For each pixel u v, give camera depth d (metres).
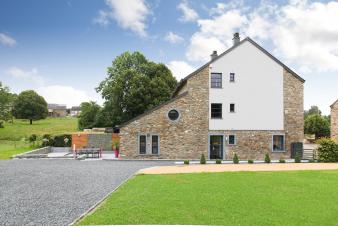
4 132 69.62
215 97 26.98
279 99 27.91
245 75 27.53
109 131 40.50
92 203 10.18
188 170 18.41
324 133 56.97
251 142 27.28
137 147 25.98
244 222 7.81
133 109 43.69
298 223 7.77
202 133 26.67
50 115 123.31
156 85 43.53
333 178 14.95
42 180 14.90
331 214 8.59
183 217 8.20
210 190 11.85
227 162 24.22
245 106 27.38
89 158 26.95
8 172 17.73
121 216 8.23
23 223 8.00
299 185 12.98
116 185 13.52
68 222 8.07
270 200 10.19
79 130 53.75
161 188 12.28
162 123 26.27
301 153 27.42
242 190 11.87
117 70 46.72
